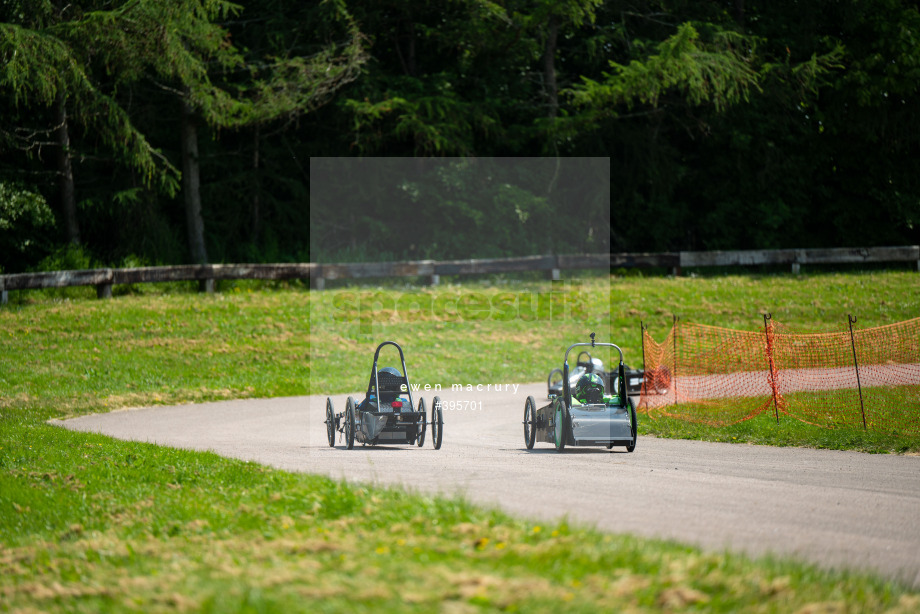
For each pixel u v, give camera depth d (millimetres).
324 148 83250
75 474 23062
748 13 90688
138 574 13102
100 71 72562
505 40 80750
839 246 92375
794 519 16422
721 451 26938
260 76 77250
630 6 85812
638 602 10477
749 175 91125
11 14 63219
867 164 89562
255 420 36906
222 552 13945
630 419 26938
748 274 81312
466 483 20266
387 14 83562
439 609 10086
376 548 13203
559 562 12102
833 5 86500
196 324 59344
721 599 10750
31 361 49156
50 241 73125
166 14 64062
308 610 10156
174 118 79188
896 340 51312
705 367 48906
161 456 25391
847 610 10617
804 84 81438
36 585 12961
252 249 80938
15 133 69062
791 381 41719
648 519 16297
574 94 80688
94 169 77938
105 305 63594
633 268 82250
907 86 82812
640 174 89250
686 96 84500
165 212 83062
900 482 20625
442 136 76500
